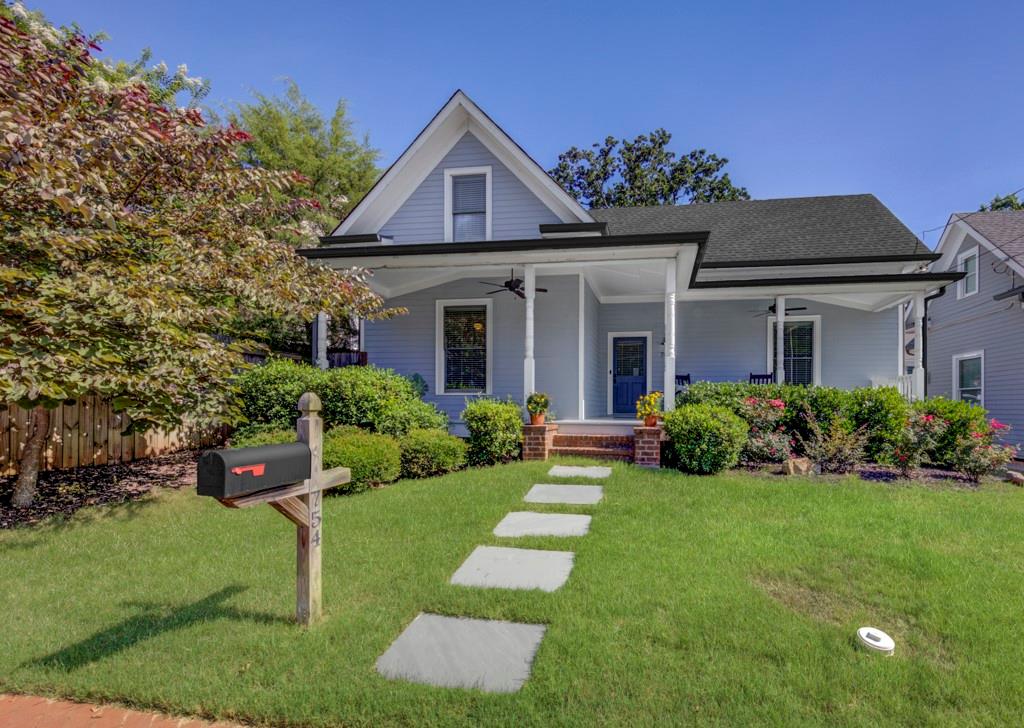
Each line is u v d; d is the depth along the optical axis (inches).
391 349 452.4
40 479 284.0
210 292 262.8
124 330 201.5
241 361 253.4
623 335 532.1
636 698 94.8
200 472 95.0
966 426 308.2
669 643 113.0
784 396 340.2
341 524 204.5
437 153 470.3
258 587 148.3
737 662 105.8
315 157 737.6
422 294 449.4
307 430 121.8
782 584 145.1
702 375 521.3
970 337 562.6
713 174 1344.7
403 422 341.4
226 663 108.5
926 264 502.0
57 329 181.3
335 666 106.7
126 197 235.5
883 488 256.4
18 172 175.2
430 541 182.9
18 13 245.0
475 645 115.3
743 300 516.1
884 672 102.5
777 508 217.0
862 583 144.7
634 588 139.9
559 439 356.8
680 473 289.1
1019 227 520.4
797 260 498.9
